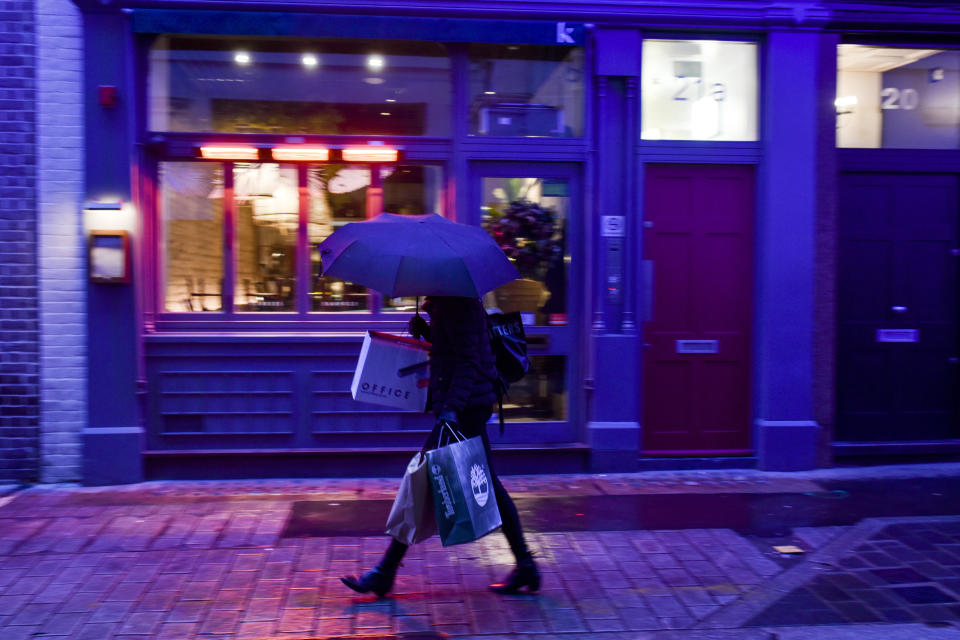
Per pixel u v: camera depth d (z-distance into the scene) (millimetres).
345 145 6473
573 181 6723
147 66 6312
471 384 4051
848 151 6898
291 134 6473
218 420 6438
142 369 6293
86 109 6086
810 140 6699
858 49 6918
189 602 4227
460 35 6320
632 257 6652
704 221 6801
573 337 6773
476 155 6551
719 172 6801
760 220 6789
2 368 6184
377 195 6586
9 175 6094
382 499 5965
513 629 4008
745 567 4777
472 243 4047
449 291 3799
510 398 6750
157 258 6457
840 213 6945
